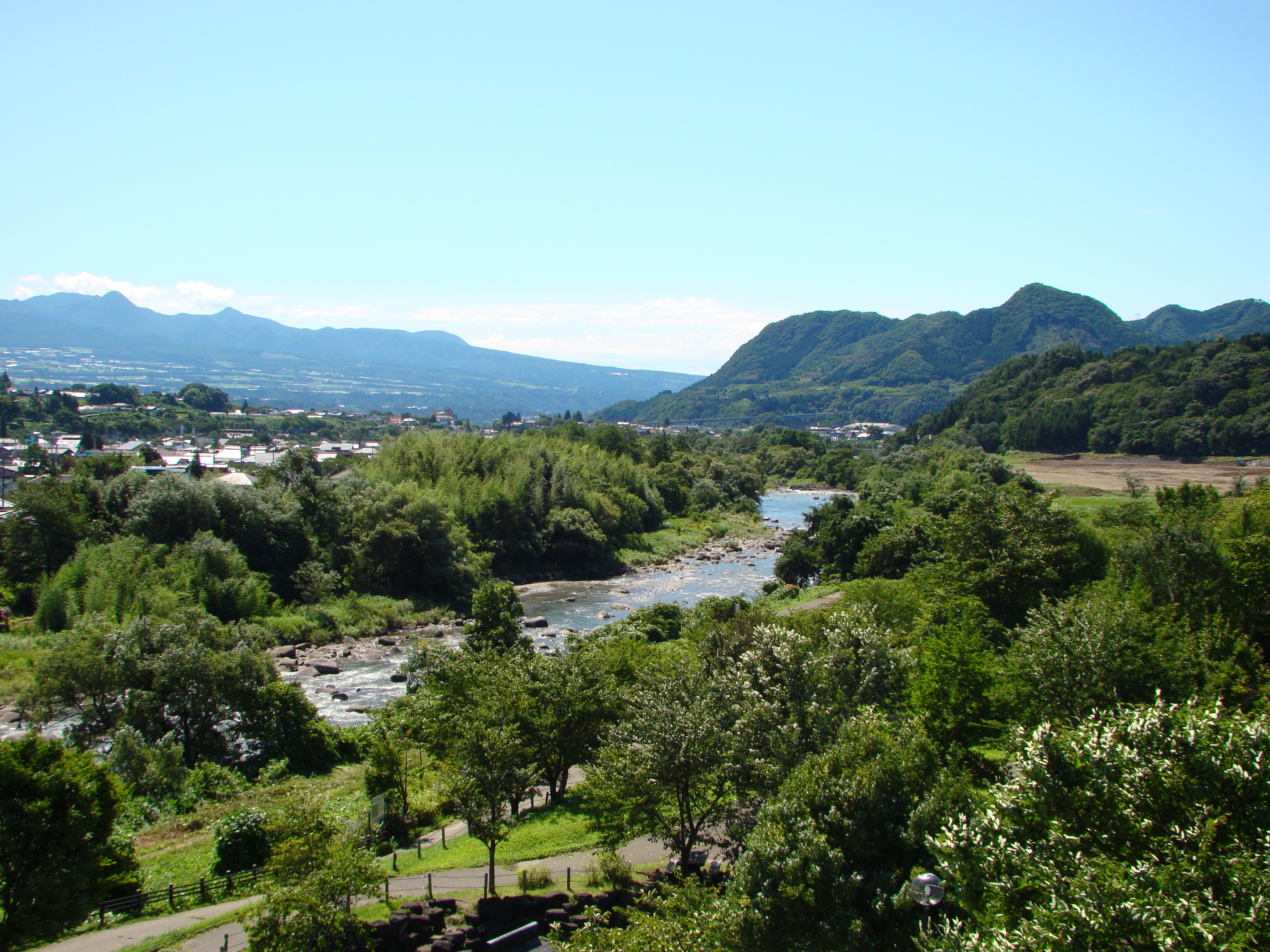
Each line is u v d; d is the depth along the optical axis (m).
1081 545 61.78
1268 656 42.19
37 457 159.62
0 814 24.48
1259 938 14.03
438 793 39.47
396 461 126.62
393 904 29.00
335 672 75.75
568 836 36.72
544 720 39.09
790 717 31.41
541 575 121.31
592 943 21.08
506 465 132.12
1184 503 72.00
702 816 30.80
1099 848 17.62
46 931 24.81
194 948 26.91
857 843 21.70
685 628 66.88
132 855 31.56
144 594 77.69
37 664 51.03
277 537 97.44
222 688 51.38
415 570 102.56
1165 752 18.41
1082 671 31.56
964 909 19.47
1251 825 17.05
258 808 37.22
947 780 22.94
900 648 40.66
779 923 20.88
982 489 59.81
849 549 96.62
